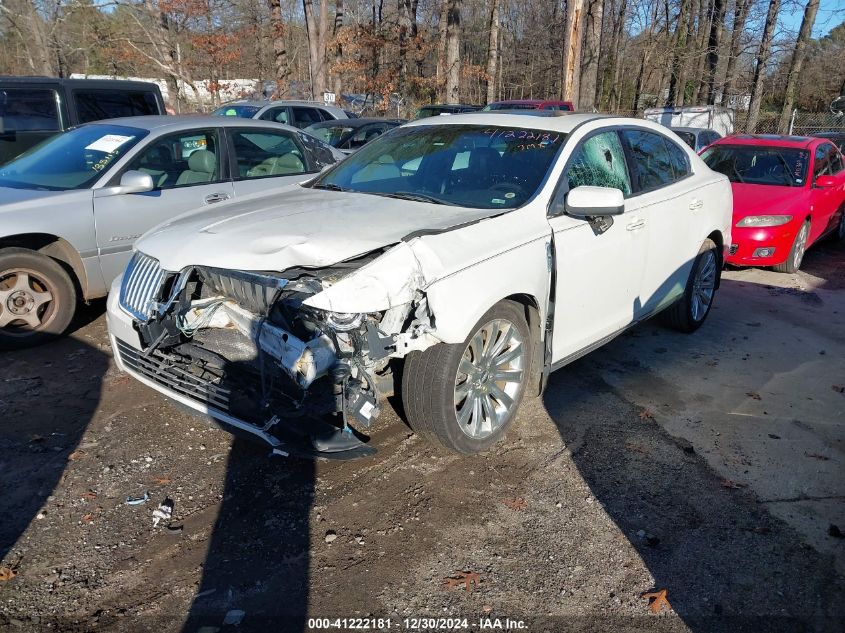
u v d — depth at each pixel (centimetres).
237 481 351
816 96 3297
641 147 495
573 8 1538
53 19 2895
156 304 346
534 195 390
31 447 377
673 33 3300
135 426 403
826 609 276
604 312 444
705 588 286
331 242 321
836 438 414
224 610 267
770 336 596
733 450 396
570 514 331
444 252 323
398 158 458
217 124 628
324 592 277
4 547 299
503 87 4488
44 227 501
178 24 2389
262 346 315
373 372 324
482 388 361
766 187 842
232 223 363
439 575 288
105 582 281
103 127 610
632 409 443
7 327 506
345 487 346
